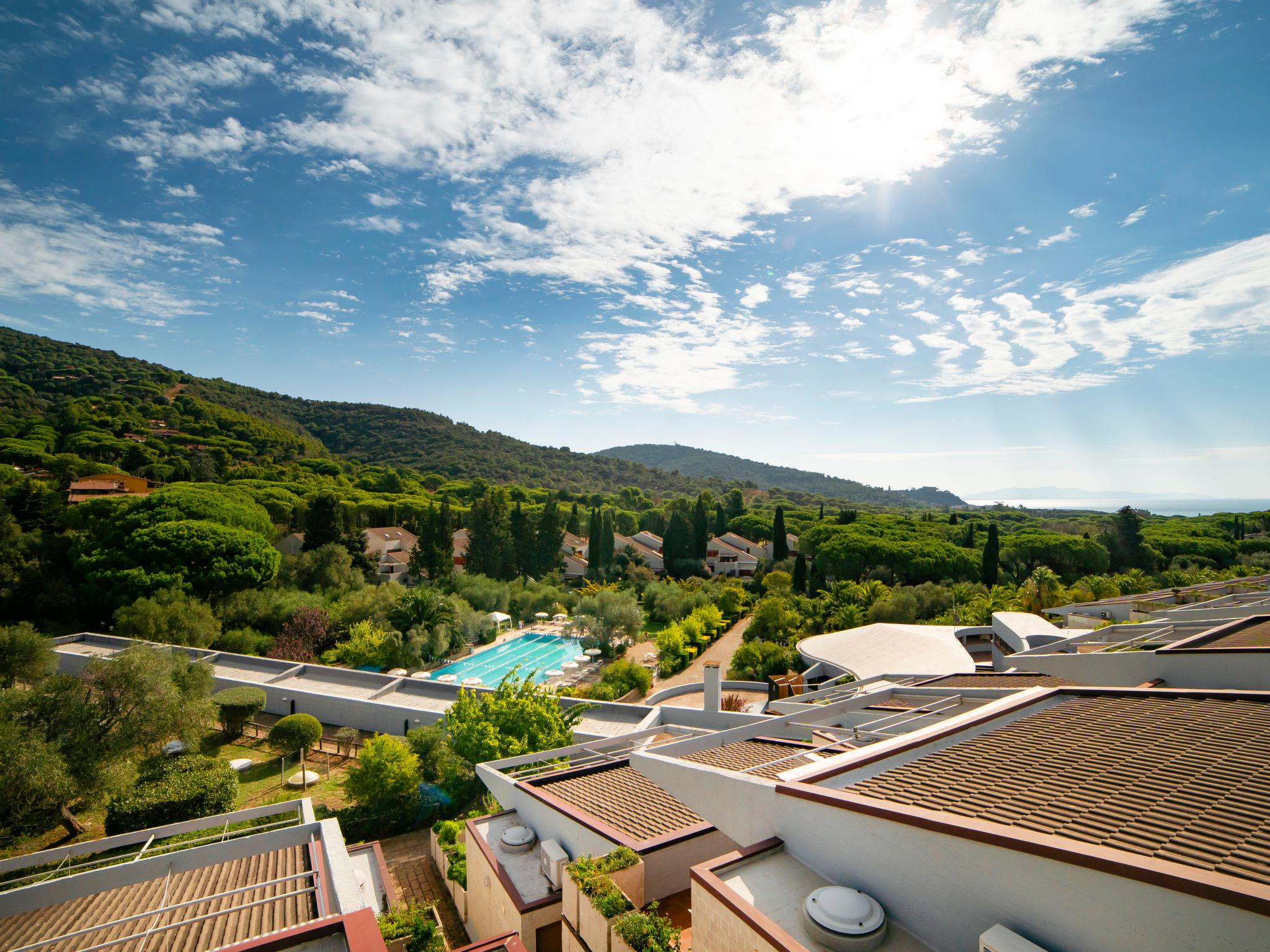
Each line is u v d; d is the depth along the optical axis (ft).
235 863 36.27
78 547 135.13
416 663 129.49
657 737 61.00
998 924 16.33
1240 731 22.44
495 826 43.29
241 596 132.46
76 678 63.67
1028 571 219.82
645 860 30.60
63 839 58.75
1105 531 233.35
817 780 23.17
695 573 242.58
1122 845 15.03
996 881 16.42
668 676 130.62
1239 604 76.07
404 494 320.70
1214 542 230.68
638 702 110.32
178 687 73.10
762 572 230.27
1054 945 15.19
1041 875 15.47
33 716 59.00
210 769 63.52
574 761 52.90
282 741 74.43
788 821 22.93
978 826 16.96
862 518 302.04
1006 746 24.20
